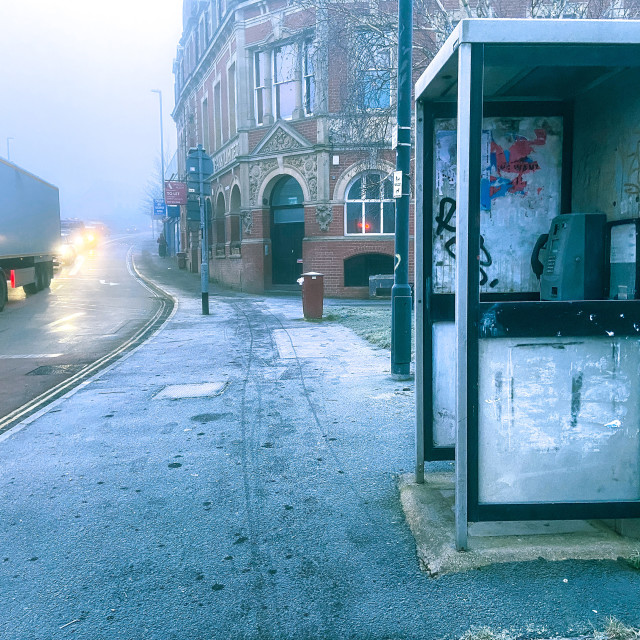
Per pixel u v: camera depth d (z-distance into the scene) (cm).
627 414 317
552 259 383
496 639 255
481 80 292
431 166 416
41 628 279
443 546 328
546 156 426
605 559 313
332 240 2023
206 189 1559
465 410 312
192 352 1016
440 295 415
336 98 1980
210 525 377
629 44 290
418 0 1130
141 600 299
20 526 385
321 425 571
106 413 651
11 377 895
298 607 288
